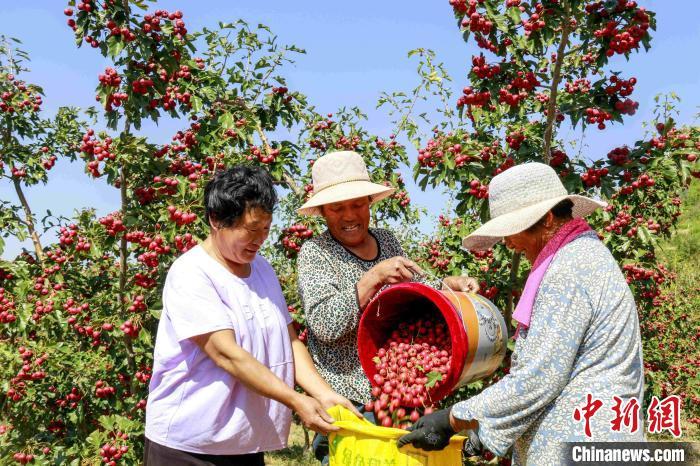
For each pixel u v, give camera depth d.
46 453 5.24
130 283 5.50
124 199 5.18
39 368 5.42
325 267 3.04
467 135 5.62
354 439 2.38
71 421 5.53
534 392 2.17
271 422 2.53
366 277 2.86
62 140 7.77
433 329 2.84
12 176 7.16
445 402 5.50
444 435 2.30
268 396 2.36
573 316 2.17
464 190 5.15
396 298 2.78
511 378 2.21
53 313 5.41
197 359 2.43
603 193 4.97
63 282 5.62
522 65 5.14
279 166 5.93
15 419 5.68
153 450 2.46
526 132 5.42
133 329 5.11
